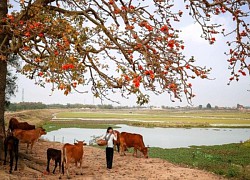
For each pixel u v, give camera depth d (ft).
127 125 227.20
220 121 302.25
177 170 50.29
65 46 25.34
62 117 332.19
